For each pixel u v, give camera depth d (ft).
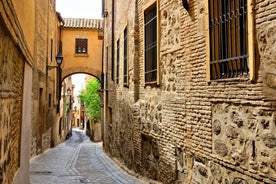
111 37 53.21
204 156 18.10
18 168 19.83
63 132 106.01
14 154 17.67
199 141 18.76
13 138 17.03
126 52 39.37
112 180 31.32
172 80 23.22
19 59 18.75
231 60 15.56
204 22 18.19
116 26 49.06
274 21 12.37
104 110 62.39
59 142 87.92
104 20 65.72
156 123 26.66
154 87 27.50
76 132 168.66
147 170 29.30
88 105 110.01
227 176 15.72
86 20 83.61
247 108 14.17
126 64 39.29
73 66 80.74
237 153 14.83
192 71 19.74
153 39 28.19
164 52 24.90
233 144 15.19
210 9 17.65
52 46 63.16
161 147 25.46
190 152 19.99
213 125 17.11
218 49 16.88
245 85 14.23
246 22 14.42
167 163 24.13
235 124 15.03
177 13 22.40
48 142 61.00
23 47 18.56
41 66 48.47
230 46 15.85
